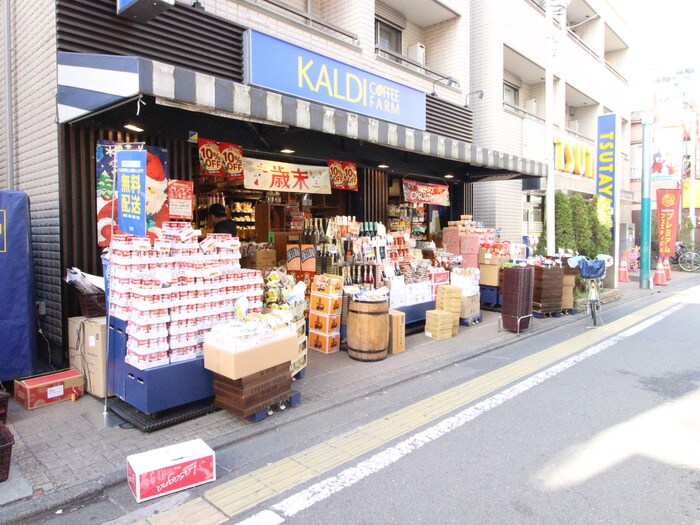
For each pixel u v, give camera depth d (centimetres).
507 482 338
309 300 722
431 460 372
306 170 800
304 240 779
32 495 316
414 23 1141
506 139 1295
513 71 1477
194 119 595
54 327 562
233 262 484
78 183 547
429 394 525
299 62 700
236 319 451
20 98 629
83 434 411
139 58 397
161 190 552
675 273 1941
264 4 762
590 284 907
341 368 607
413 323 838
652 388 536
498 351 710
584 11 1756
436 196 1079
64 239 535
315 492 328
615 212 1316
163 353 423
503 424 440
